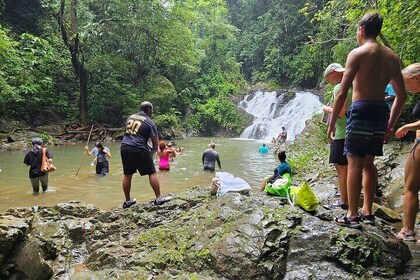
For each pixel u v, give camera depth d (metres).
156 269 3.58
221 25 29.83
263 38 30.33
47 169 7.45
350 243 3.20
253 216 3.69
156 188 5.47
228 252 3.38
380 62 3.21
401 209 5.29
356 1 8.05
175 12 21.30
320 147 11.18
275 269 3.19
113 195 7.22
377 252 3.16
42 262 3.73
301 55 26.41
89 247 4.59
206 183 8.39
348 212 3.51
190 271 3.45
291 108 22.61
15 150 13.75
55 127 18.25
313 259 3.19
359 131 3.26
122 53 21.03
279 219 3.59
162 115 20.92
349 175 3.39
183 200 5.39
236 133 24.09
